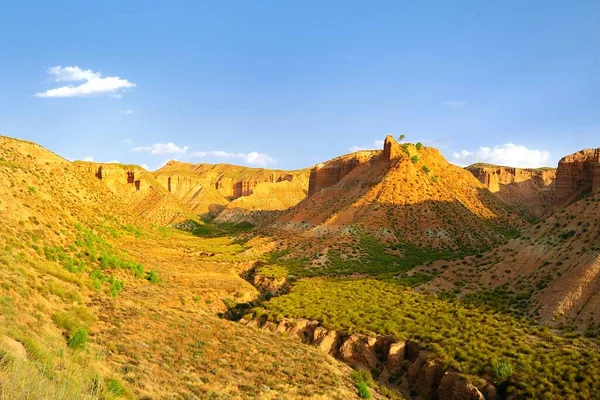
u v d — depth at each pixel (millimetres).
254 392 24328
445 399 29547
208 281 64125
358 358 37688
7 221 42188
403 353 36219
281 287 68312
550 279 42094
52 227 48719
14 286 24578
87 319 28172
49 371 13633
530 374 27953
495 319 39031
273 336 40375
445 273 55219
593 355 28625
